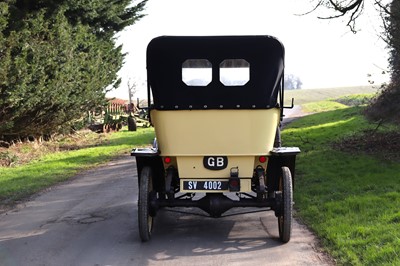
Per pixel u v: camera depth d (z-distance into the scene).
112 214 8.17
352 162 11.59
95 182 11.65
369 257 5.26
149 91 6.40
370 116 18.86
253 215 7.84
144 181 6.34
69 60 19.45
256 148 6.27
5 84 14.95
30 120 19.20
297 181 10.02
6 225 7.71
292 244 6.18
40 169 14.19
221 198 6.34
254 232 6.85
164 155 6.37
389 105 14.70
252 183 6.71
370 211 7.12
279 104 6.40
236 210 8.22
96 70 23.83
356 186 9.00
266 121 6.24
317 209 7.63
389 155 12.16
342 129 18.95
